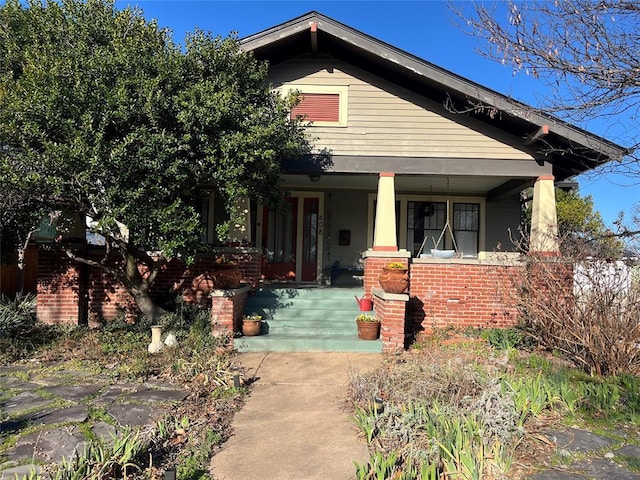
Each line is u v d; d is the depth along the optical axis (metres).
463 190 12.49
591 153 8.73
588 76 5.16
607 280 6.48
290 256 12.59
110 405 5.07
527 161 9.34
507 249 12.48
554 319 6.91
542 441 4.22
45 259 9.05
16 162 6.75
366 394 5.26
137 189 6.61
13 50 7.27
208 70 7.50
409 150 9.45
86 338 7.97
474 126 9.42
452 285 8.95
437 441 3.75
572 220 18.83
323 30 8.86
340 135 9.50
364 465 3.76
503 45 5.34
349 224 12.62
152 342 7.36
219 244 9.62
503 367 6.31
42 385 5.78
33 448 3.96
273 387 6.02
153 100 6.53
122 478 3.39
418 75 8.87
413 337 8.49
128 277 8.42
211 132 7.07
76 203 7.53
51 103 6.20
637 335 6.09
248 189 7.82
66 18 7.32
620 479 3.59
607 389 5.27
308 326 8.59
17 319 8.20
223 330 7.79
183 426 4.52
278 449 4.20
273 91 8.55
